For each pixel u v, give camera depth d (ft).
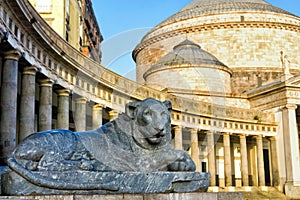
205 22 231.09
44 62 91.81
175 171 30.45
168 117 30.89
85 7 214.48
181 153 31.17
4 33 71.36
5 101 76.64
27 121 84.28
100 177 27.91
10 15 75.46
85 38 214.28
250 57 232.12
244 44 232.73
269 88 189.88
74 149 28.91
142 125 30.25
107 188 27.58
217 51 231.71
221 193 30.22
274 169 186.19
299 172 179.01
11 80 77.15
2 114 76.54
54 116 108.47
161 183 29.22
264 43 233.76
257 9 238.07
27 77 85.66
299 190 174.60
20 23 79.92
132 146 30.45
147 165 30.19
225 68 183.62
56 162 27.84
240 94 197.26
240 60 231.71
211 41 232.53
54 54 93.97
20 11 75.97
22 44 81.25
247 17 235.20
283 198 172.35
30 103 85.05
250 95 199.21
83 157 29.07
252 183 195.93
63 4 139.85
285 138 183.32
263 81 226.58
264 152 203.21
